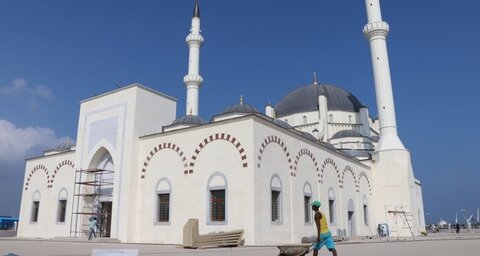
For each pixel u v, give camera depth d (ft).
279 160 107.14
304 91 239.91
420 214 212.02
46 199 144.87
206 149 104.99
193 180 105.09
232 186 97.81
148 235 109.70
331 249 44.93
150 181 114.11
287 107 237.25
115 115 125.80
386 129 180.34
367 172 173.06
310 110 226.79
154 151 115.65
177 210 106.01
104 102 130.72
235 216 95.40
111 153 123.13
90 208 126.11
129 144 118.11
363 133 221.46
